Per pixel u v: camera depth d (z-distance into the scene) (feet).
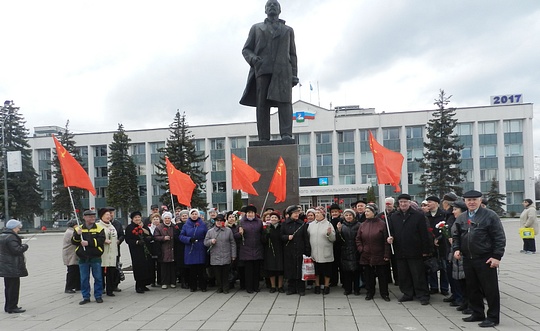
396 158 30.01
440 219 28.99
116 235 32.45
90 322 23.66
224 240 30.73
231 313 24.72
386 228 27.66
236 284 35.14
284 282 33.88
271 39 39.83
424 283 26.63
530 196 155.84
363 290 31.32
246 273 30.83
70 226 33.71
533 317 22.56
